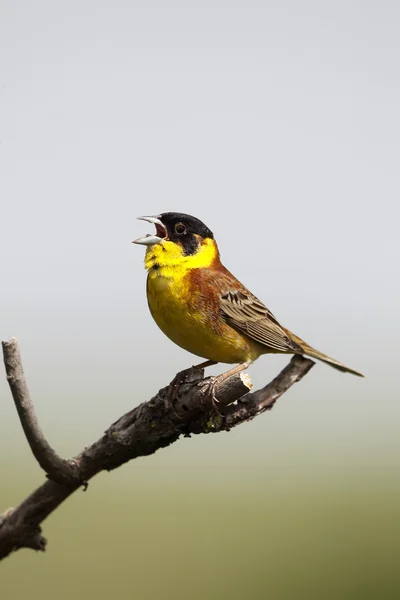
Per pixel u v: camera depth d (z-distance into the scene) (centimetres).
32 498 928
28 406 843
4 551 938
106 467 945
